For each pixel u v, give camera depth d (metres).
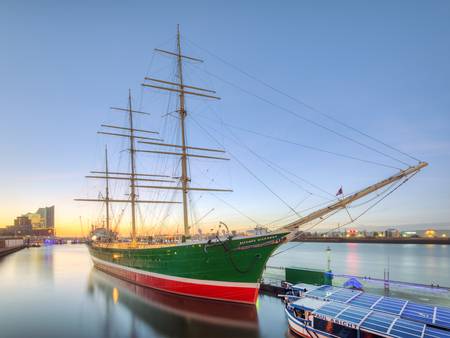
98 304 34.09
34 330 25.55
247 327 24.45
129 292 39.09
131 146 62.50
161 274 36.50
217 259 30.48
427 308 20.47
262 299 32.28
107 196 78.12
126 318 28.12
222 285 30.53
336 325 19.08
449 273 64.75
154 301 32.78
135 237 57.97
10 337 23.95
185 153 43.12
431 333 16.61
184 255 32.78
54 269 70.81
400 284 32.91
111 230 80.75
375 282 34.66
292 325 22.50
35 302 35.84
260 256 29.03
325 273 31.72
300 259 100.94
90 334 24.33
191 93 44.59
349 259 100.56
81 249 193.62
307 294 25.08
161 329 24.78
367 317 18.98
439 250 149.12
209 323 25.58
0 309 32.66
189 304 30.95
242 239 29.34
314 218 28.06
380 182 25.41
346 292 25.12
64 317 29.20
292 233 28.33
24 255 127.50
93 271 65.88
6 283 50.22
